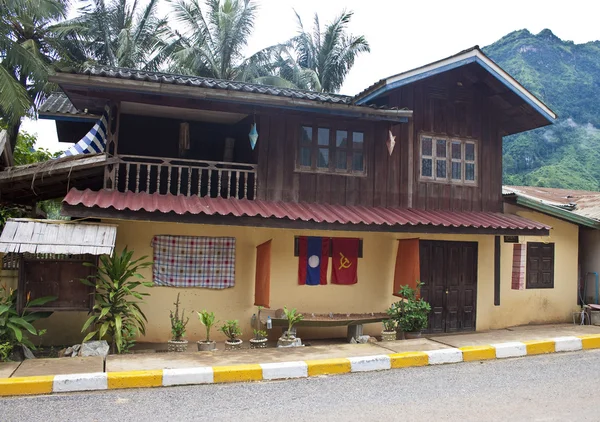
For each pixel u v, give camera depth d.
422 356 8.18
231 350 8.59
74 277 8.38
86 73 8.25
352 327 10.20
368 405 6.07
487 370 7.86
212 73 23.56
